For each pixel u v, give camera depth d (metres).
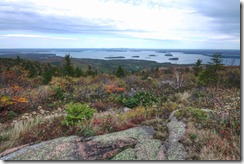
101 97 9.41
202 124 4.22
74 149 3.55
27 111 7.43
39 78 17.48
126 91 10.41
